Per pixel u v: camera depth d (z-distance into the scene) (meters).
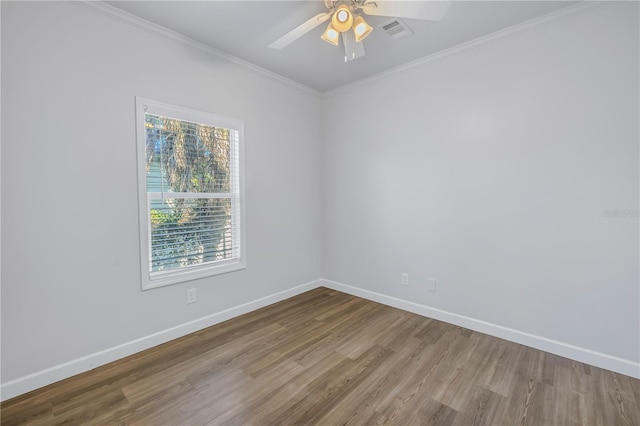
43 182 1.87
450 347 2.37
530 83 2.30
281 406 1.72
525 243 2.38
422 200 2.96
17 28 1.76
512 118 2.39
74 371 2.00
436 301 2.91
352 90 3.50
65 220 1.96
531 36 2.28
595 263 2.11
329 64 2.98
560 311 2.25
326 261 3.91
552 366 2.11
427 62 2.85
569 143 2.17
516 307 2.44
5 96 1.74
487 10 2.12
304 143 3.64
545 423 1.59
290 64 2.98
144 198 2.32
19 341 1.81
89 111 2.04
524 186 2.37
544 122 2.26
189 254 2.64
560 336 2.25
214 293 2.79
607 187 2.04
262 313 3.06
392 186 3.19
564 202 2.21
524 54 2.31
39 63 1.84
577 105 2.12
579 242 2.16
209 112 2.69
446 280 2.83
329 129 3.78
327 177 3.84
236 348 2.36
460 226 2.72
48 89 1.87
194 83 2.57
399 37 2.47
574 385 1.90
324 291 3.77
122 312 2.22
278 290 3.40
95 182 2.08
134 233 2.27
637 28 1.91
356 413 1.66
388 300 3.28
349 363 2.15
